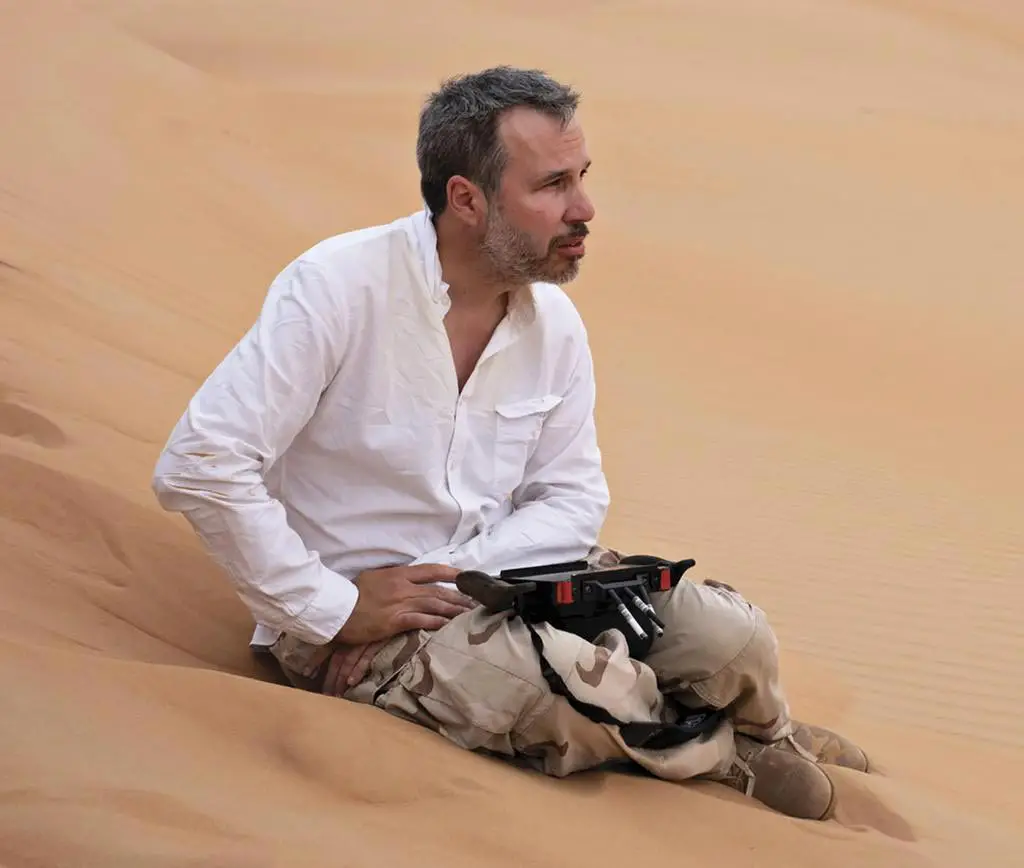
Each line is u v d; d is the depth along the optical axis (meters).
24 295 17.08
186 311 20.52
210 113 38.28
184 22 62.50
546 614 7.75
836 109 54.19
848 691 13.62
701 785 8.20
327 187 35.00
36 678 7.07
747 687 8.09
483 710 7.52
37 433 11.97
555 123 7.92
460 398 8.40
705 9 69.81
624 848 7.04
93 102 33.47
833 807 8.16
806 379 25.80
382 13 66.81
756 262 34.41
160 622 8.95
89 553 9.30
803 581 16.53
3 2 38.38
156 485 7.79
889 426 23.36
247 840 6.20
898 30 69.38
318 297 7.86
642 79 57.91
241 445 7.73
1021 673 14.48
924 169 45.41
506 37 64.19
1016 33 71.81
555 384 8.85
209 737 7.11
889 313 31.14
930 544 18.11
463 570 8.44
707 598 8.12
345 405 8.18
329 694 8.19
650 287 31.36
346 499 8.40
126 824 6.12
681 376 25.06
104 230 23.66
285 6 66.50
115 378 14.80
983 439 23.25
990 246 37.53
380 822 6.76
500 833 6.82
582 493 9.05
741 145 46.59
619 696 7.54
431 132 8.05
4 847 5.91
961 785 10.91
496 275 8.19
